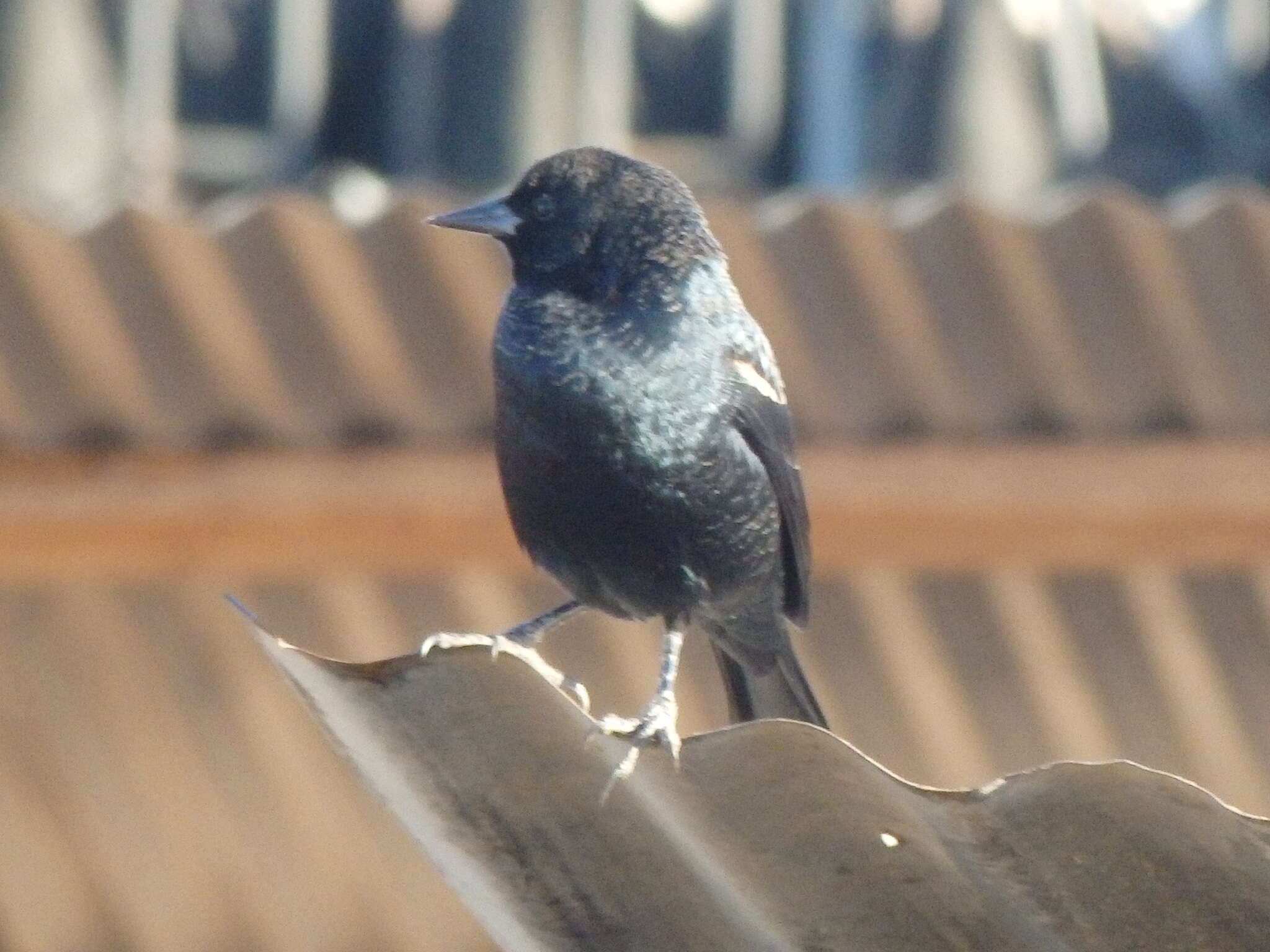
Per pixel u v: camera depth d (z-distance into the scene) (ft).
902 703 41.91
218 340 39.37
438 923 43.16
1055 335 39.73
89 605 41.11
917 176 61.11
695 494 23.32
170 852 42.70
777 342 39.42
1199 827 13.66
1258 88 63.77
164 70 61.57
